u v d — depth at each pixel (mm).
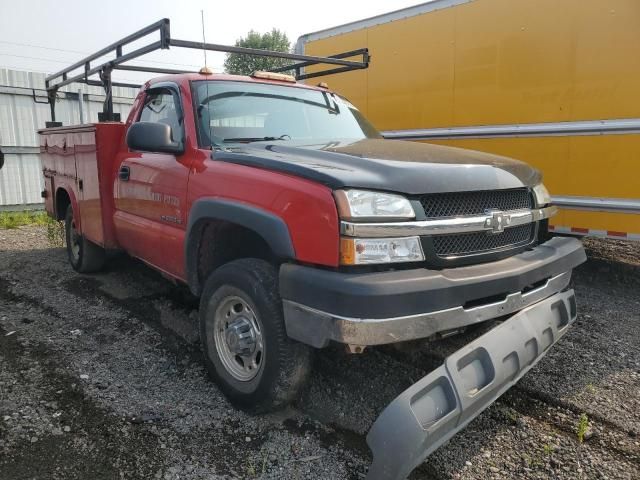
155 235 4008
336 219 2514
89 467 2631
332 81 8102
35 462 2652
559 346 4070
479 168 3010
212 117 3775
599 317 4688
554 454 2793
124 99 14078
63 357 3830
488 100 6211
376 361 3738
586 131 5445
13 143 12195
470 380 2510
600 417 3115
